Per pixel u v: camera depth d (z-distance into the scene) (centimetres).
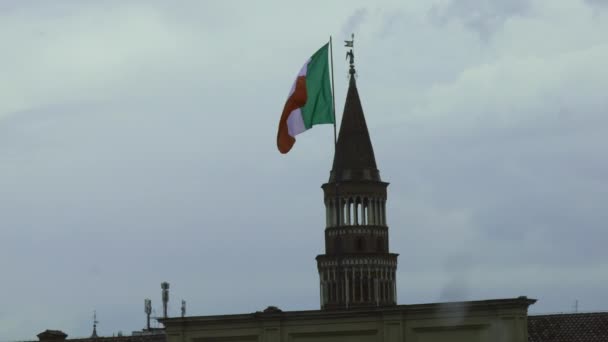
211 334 12356
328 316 11969
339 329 11950
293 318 12081
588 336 15412
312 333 12025
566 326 15662
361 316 11888
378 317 11831
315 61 12488
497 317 11431
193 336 12412
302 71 12425
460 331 11575
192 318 12369
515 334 11350
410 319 11731
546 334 15588
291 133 12444
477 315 11506
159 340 16125
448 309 11594
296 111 12431
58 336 15475
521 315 11369
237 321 12262
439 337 11638
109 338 16188
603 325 15550
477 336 11519
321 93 12462
